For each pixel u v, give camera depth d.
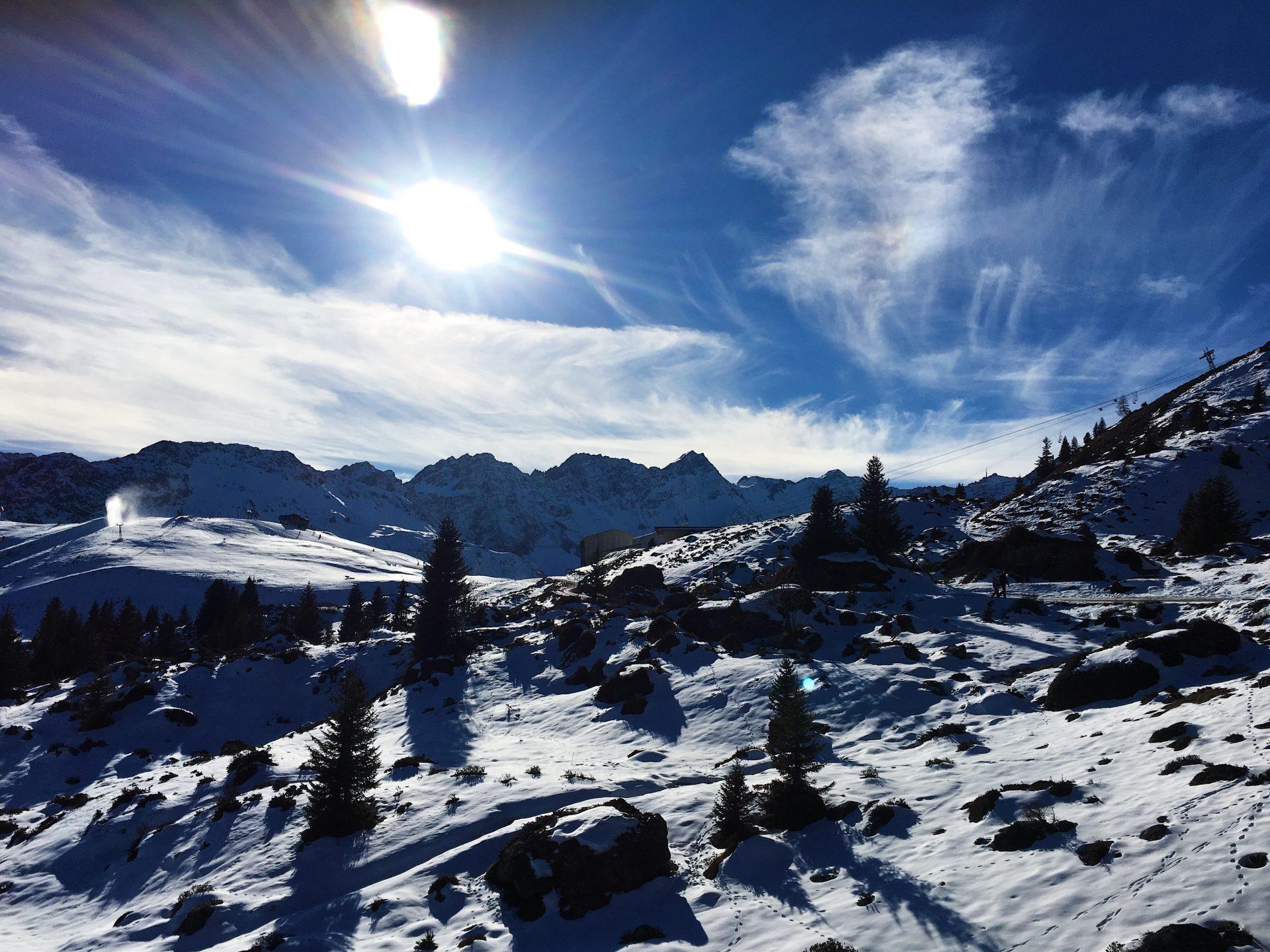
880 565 56.28
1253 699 20.08
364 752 27.31
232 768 36.56
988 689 30.86
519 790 27.47
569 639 51.38
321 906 21.78
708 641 45.78
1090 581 50.28
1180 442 84.44
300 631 93.50
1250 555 49.19
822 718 32.12
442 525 60.19
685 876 20.00
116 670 61.22
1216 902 11.91
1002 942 13.26
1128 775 18.23
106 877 29.86
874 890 16.80
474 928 18.84
